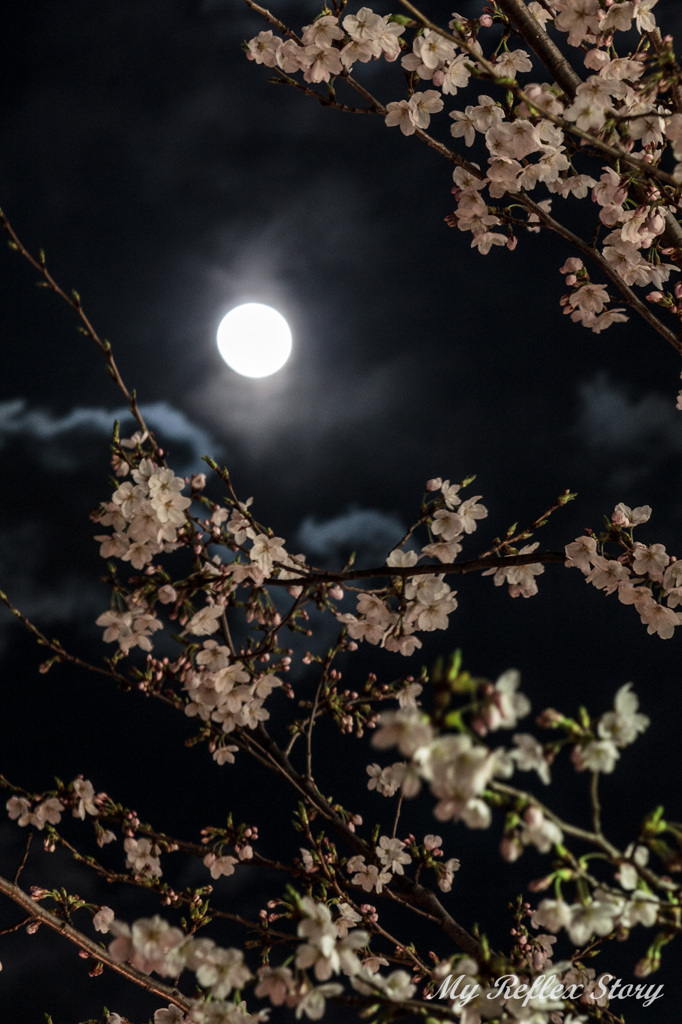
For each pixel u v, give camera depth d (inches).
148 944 81.7
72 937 145.0
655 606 143.8
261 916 154.3
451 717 59.4
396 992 81.0
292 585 144.0
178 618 145.6
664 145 136.2
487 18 139.9
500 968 83.0
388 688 166.4
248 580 145.3
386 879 156.8
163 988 146.6
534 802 65.0
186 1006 145.7
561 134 138.1
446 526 146.4
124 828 156.8
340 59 140.6
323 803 164.4
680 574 140.6
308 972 86.4
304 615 154.6
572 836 68.0
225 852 165.5
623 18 137.9
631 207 147.3
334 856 159.8
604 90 128.6
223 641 155.2
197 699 143.9
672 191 133.8
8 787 151.0
